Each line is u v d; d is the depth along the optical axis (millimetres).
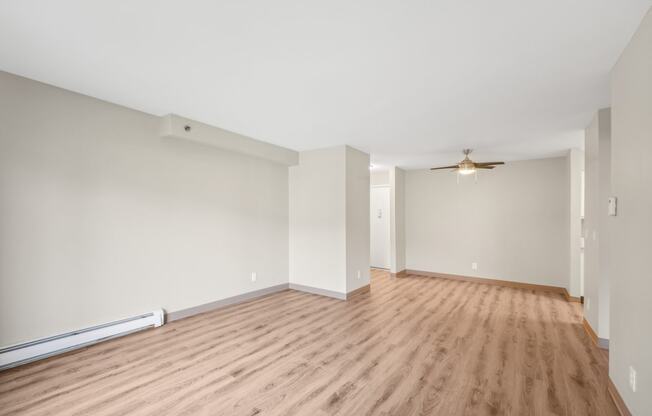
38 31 1896
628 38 1890
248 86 2682
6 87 2531
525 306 4465
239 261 4559
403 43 1976
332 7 1625
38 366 2582
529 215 5688
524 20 1723
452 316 3994
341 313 4090
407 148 4984
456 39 1925
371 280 6320
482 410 2055
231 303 4426
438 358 2797
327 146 4934
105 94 2943
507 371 2566
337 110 3250
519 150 5004
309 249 5188
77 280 2930
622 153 2061
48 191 2760
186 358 2766
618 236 2129
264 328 3525
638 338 1806
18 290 2584
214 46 2047
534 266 5598
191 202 3934
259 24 1792
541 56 2115
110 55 2197
